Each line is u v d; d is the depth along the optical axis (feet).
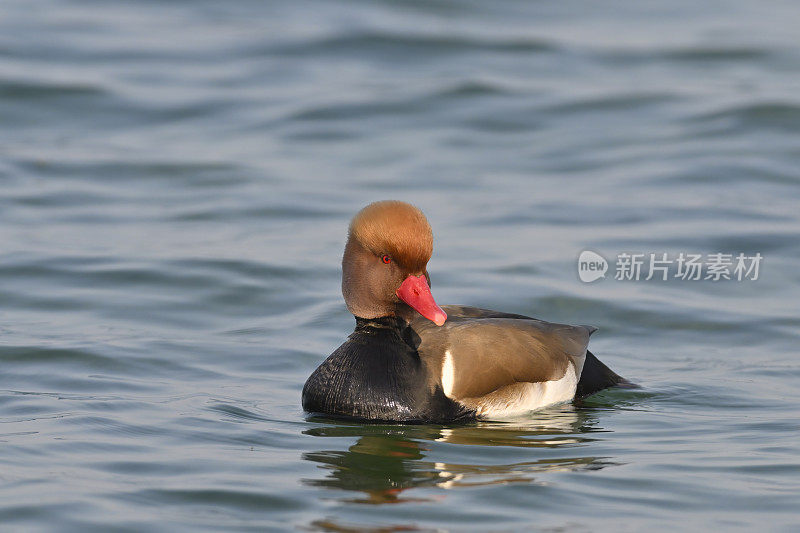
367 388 32.22
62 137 66.39
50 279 45.44
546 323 35.29
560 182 59.52
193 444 29.43
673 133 66.28
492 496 25.88
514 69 78.13
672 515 24.76
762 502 25.48
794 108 67.92
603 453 29.22
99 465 27.48
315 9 92.53
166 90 74.08
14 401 32.68
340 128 67.87
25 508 24.64
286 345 39.29
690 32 86.89
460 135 66.90
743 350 39.55
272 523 24.23
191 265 47.32
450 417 32.55
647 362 38.55
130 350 37.93
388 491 26.22
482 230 52.19
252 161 62.64
